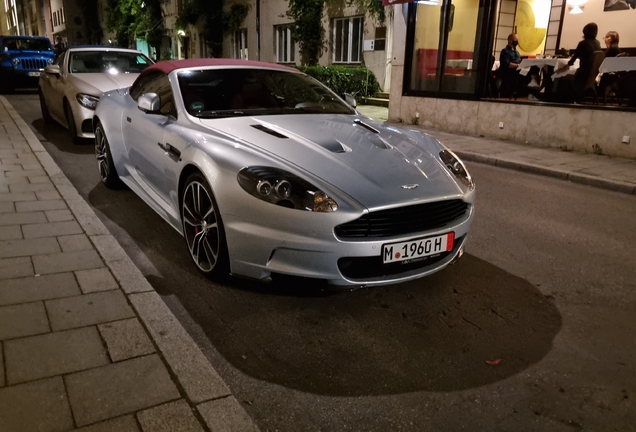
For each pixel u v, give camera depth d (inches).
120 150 196.9
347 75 658.8
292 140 134.3
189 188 137.9
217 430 79.4
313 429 85.6
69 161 275.4
